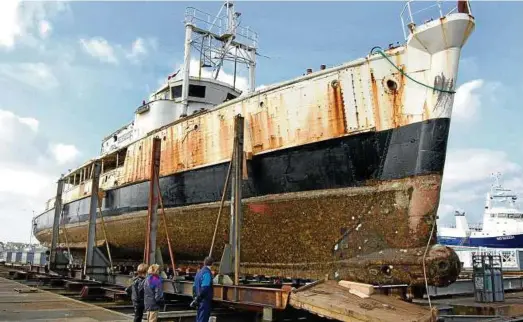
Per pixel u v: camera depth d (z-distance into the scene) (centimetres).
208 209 1281
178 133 1411
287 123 1083
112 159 1984
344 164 991
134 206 1659
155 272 763
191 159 1342
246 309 877
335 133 998
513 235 4647
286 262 1084
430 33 895
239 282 1012
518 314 1098
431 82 904
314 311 718
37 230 3488
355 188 975
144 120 1761
